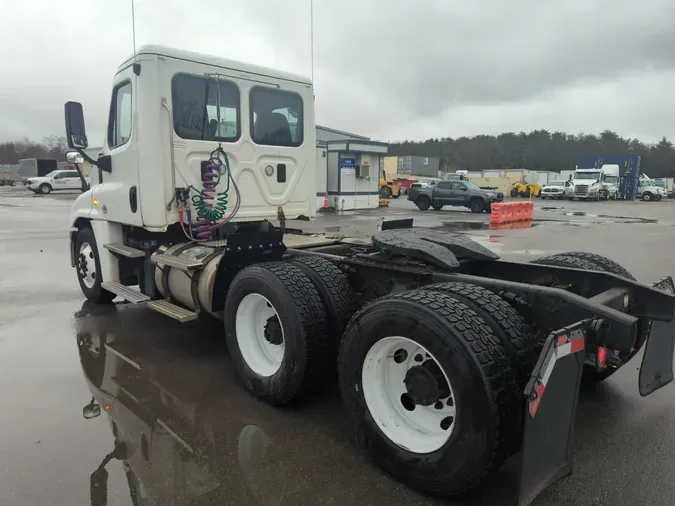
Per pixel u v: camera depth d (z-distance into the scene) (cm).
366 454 312
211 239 523
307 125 589
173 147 484
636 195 4566
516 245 1276
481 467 242
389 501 266
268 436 332
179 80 484
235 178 529
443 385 269
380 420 290
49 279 825
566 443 251
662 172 8869
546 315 292
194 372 439
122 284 591
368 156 2533
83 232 643
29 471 289
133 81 484
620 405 378
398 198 4431
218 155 511
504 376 245
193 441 324
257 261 434
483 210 2556
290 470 293
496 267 410
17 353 483
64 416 356
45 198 3238
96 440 324
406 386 283
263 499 267
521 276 398
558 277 377
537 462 231
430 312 260
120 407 372
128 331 552
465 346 244
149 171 482
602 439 328
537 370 223
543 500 265
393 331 275
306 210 602
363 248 500
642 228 1764
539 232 1622
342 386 310
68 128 517
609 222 2036
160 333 546
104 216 573
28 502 262
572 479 284
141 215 496
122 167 527
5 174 5938
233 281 397
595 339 268
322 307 356
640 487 276
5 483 277
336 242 525
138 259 557
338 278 381
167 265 495
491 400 238
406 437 280
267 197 559
